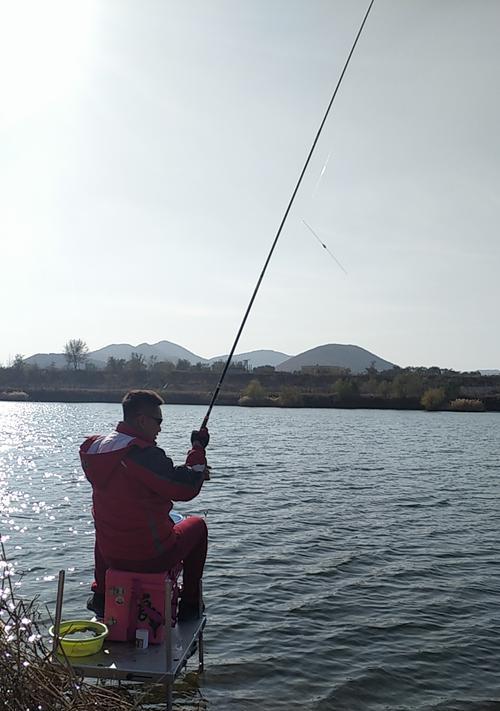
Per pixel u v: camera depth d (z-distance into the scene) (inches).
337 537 454.3
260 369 5196.9
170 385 4330.7
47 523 480.7
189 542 190.4
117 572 180.4
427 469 892.0
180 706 205.9
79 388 4274.1
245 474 794.2
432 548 427.8
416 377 3408.0
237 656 248.5
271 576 357.4
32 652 163.6
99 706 154.7
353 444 1302.9
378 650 259.3
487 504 605.0
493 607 314.0
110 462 177.0
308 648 259.0
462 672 241.3
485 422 2255.2
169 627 166.4
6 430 1569.9
